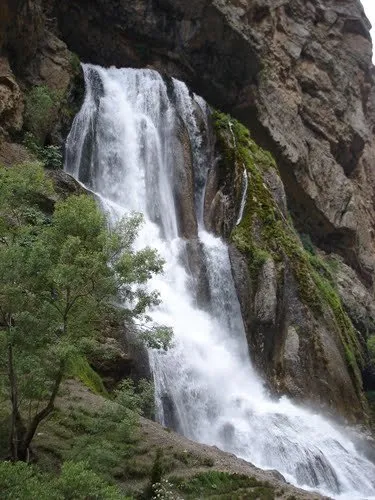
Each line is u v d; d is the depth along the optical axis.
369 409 30.23
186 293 26.30
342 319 32.88
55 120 26.86
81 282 10.50
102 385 16.84
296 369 26.64
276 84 40.44
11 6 23.98
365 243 47.31
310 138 42.88
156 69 35.84
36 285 10.54
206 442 20.48
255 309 27.48
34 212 13.20
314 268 37.12
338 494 20.66
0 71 24.23
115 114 30.75
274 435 21.91
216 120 34.72
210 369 23.44
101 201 24.41
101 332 17.91
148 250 11.30
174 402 20.30
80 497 8.27
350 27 51.31
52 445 12.10
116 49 35.16
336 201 43.06
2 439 11.02
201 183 32.75
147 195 29.89
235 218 30.95
